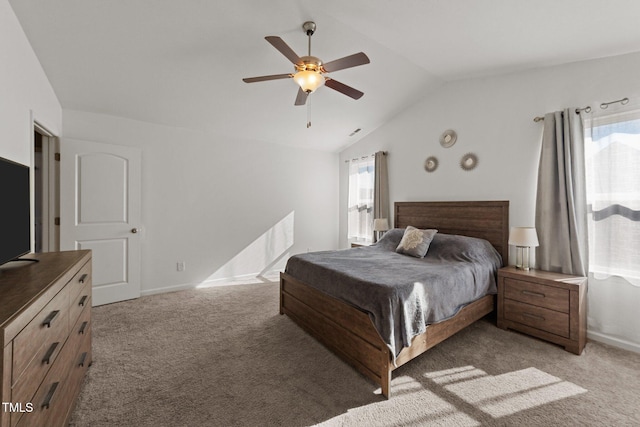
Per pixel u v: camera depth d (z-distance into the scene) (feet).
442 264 8.82
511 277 8.60
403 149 13.89
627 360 7.02
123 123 11.38
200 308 10.46
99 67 8.72
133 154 11.21
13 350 2.81
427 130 12.78
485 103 10.79
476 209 10.87
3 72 5.75
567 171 8.43
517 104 9.93
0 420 2.57
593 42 7.39
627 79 7.68
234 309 10.39
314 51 9.06
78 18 7.00
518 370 6.61
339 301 7.11
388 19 7.49
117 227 10.87
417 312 6.42
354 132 15.58
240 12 7.33
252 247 14.97
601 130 8.02
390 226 14.61
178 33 7.82
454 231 11.55
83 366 5.88
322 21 7.75
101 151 10.52
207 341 7.91
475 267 8.68
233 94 10.91
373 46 8.96
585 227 8.26
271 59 9.14
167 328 8.73
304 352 7.36
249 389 5.85
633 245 7.43
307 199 17.13
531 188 9.59
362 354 6.32
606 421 5.01
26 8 6.46
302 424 4.93
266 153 15.43
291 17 7.55
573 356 7.21
